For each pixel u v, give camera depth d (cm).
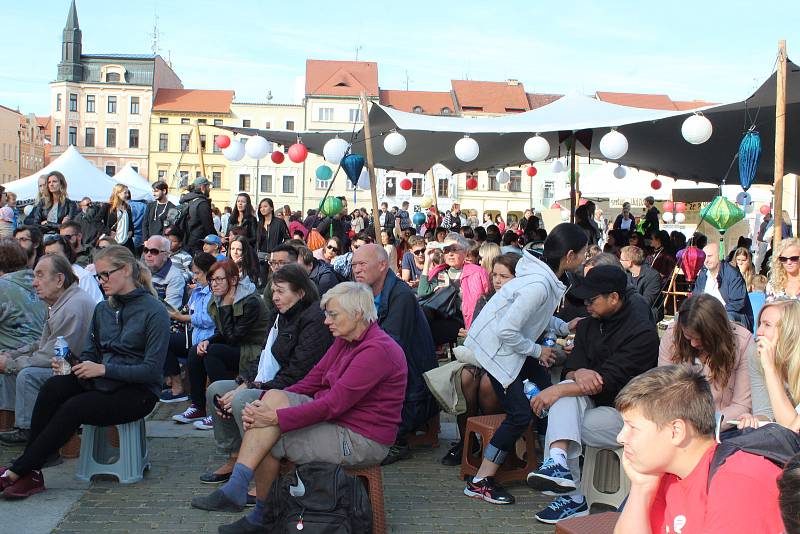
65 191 1189
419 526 438
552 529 435
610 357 450
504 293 483
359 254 553
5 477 466
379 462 422
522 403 475
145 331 495
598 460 460
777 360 358
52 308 544
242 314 613
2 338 571
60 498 469
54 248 702
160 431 627
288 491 374
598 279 449
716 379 406
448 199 6134
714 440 239
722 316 403
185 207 1132
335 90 6638
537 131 992
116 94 6988
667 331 448
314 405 401
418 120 1042
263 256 1090
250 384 489
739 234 1588
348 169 1114
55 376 495
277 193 6650
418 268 1262
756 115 1011
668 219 2309
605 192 1877
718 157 1403
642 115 1040
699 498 232
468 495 486
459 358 523
